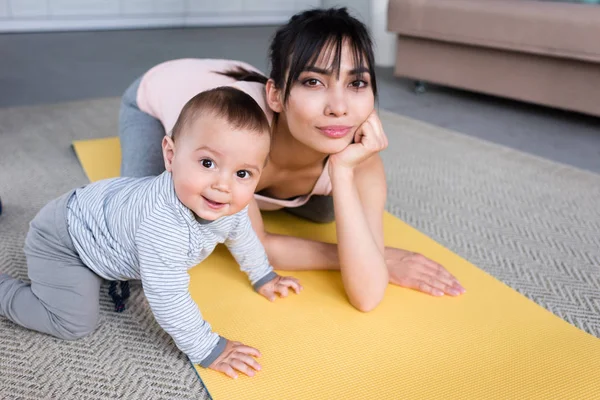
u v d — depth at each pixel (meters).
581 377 0.92
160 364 0.91
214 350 0.89
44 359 0.90
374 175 1.17
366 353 0.95
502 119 2.55
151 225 0.82
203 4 4.70
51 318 0.93
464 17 2.53
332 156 1.02
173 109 1.34
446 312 1.07
